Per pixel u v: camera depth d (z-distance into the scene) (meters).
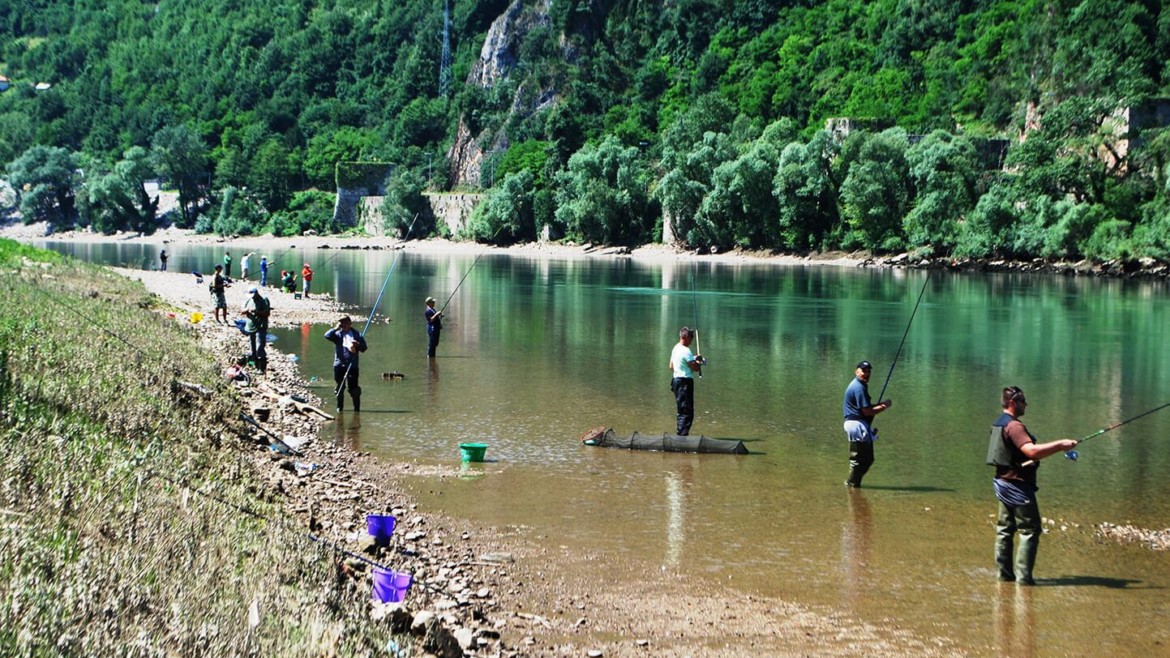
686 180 109.38
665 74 178.50
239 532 9.06
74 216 178.38
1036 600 10.21
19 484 8.51
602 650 8.84
